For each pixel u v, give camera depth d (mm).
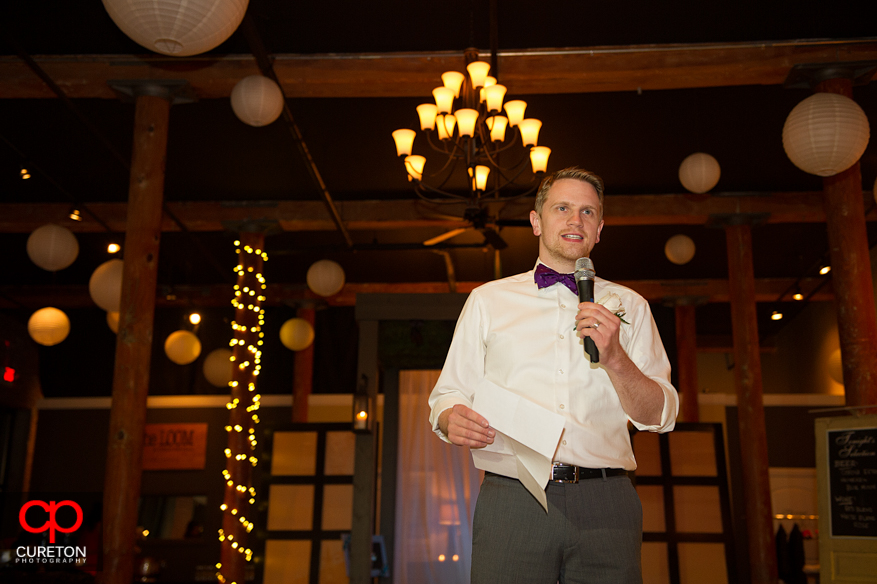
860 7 5324
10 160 7707
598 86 6004
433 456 8000
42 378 12047
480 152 5543
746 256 8266
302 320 9609
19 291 11414
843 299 5496
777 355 13164
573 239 1767
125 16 3172
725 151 7469
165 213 8797
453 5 5320
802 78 5840
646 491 7875
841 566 4391
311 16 5480
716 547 7668
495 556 1595
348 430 8562
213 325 12258
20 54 5426
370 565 5512
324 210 8727
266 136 7254
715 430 8070
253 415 8180
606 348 1506
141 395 5227
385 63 5992
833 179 5707
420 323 5836
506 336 1762
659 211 8375
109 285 6688
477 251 9859
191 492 11211
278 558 8180
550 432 1560
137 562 10242
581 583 1580
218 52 5965
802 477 10477
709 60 5809
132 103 6172
